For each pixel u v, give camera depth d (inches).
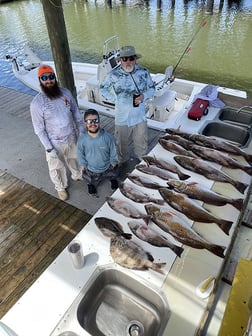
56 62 133.6
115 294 60.0
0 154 132.0
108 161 101.0
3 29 466.6
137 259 58.6
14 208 104.9
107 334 55.6
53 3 115.4
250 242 65.2
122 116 102.8
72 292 54.6
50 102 86.9
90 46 390.3
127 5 546.6
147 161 85.2
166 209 69.2
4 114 162.9
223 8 495.5
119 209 70.0
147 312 57.2
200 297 52.4
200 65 332.2
